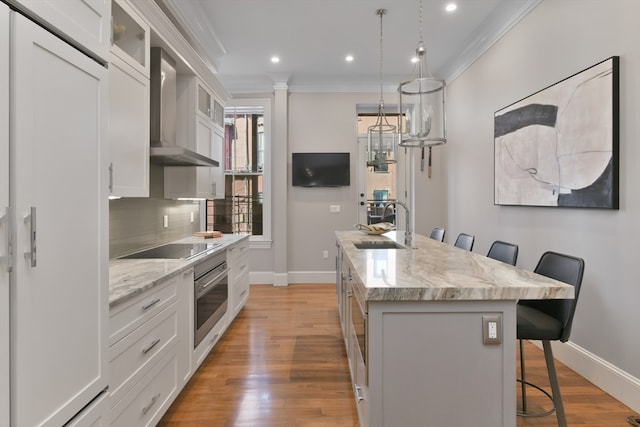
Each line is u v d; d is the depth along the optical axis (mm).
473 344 1376
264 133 5391
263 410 2080
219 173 3902
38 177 954
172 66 2795
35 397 941
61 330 1040
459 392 1377
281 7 3348
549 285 1362
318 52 4359
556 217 2736
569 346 2578
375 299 1338
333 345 3035
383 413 1379
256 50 4293
